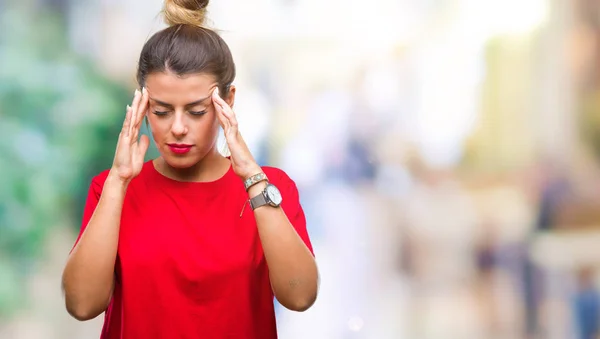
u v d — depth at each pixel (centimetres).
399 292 1488
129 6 1783
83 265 431
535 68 2339
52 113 1492
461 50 2511
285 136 2309
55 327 1202
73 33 1673
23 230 1366
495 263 1647
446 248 1711
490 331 1318
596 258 1507
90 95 1538
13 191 1388
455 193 2016
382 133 2367
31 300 1270
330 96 2505
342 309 1346
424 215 1842
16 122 1460
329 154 2214
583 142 2208
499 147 2278
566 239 1586
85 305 435
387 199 2019
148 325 442
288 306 447
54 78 1546
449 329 1316
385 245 1744
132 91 1579
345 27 2597
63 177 1440
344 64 2580
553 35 2331
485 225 1719
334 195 2044
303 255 440
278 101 2473
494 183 2081
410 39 2588
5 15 1588
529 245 1595
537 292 1445
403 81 2541
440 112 2439
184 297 442
